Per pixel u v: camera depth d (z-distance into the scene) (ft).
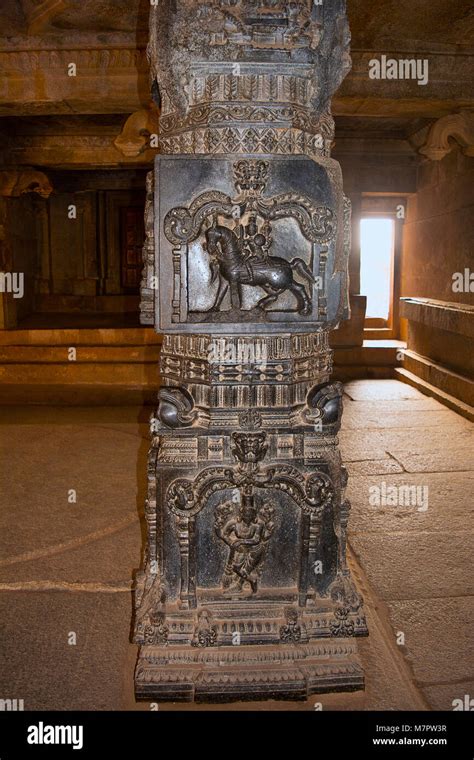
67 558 10.28
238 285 6.61
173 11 6.45
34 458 16.08
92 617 8.48
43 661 7.50
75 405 23.44
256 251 6.56
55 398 23.66
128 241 36.78
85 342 26.73
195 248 6.61
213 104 6.50
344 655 7.05
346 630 7.09
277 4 6.32
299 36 6.42
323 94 6.78
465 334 20.56
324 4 6.57
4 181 25.94
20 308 33.32
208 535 7.18
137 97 17.34
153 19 6.57
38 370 25.18
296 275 6.73
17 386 24.64
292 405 7.07
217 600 7.20
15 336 26.53
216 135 6.52
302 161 6.55
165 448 6.99
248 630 7.01
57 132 25.67
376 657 7.61
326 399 7.07
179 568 7.16
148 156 26.03
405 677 7.27
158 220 6.54
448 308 22.04
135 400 23.63
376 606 8.80
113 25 15.60
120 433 18.81
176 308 6.67
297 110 6.59
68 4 14.42
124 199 36.37
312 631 7.08
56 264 37.19
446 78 17.16
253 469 7.00
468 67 17.11
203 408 7.02
